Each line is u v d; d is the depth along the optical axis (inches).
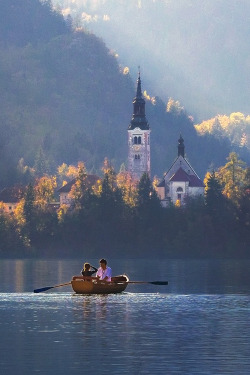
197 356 6156.5
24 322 7667.3
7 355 6205.7
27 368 5846.5
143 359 6067.9
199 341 6692.9
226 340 6727.4
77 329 7258.9
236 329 7253.9
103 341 6688.0
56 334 7007.9
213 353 6250.0
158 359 6067.9
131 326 7421.3
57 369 5816.9
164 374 5664.4
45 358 6117.1
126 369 5802.2
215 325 7490.2
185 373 5684.1
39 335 6958.7
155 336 6899.6
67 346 6491.1
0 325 7490.2
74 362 5994.1
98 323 7608.3
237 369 5782.5
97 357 6131.9
